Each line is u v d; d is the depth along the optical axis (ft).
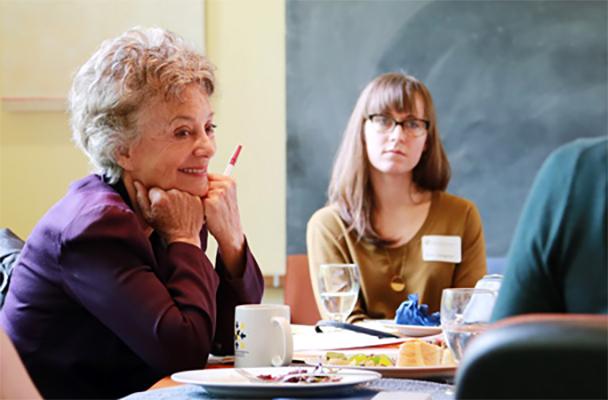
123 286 8.06
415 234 16.46
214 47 21.59
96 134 9.07
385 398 4.99
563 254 3.64
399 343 9.11
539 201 3.73
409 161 16.60
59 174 21.56
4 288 9.72
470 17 21.50
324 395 5.79
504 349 2.62
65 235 8.29
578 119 21.35
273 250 21.45
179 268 8.50
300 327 10.66
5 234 10.68
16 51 21.47
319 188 21.49
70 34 21.50
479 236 16.87
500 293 3.86
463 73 21.50
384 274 16.21
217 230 9.50
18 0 21.45
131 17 21.49
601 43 21.31
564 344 2.57
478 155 21.49
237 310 7.66
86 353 8.51
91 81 9.11
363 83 21.59
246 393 5.75
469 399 2.68
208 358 8.96
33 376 8.48
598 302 3.56
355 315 15.47
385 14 21.56
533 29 21.42
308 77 21.59
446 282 16.25
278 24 21.63
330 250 16.44
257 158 21.50
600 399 2.56
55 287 8.44
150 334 7.97
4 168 21.56
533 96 21.43
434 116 17.16
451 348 6.43
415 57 21.59
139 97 8.96
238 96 21.59
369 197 16.56
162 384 6.86
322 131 21.50
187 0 21.43
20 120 21.57
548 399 2.61
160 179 9.11
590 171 3.61
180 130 9.07
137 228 8.34
